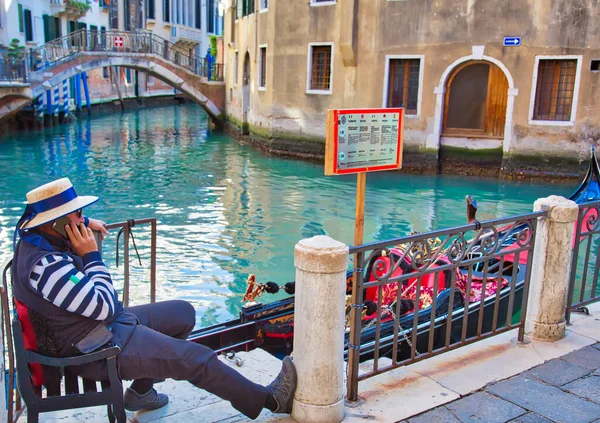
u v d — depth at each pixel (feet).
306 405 9.86
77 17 102.47
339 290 9.55
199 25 153.99
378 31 55.67
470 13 52.03
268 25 64.49
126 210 39.65
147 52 88.33
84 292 8.26
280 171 55.42
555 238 12.92
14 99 74.28
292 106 62.69
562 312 13.37
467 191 47.50
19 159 59.72
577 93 50.29
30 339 8.57
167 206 40.83
